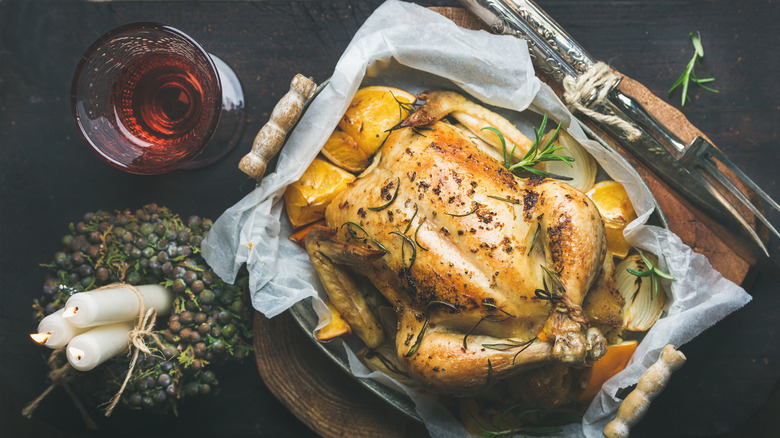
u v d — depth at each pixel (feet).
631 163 2.27
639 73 2.40
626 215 2.12
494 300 1.88
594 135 2.07
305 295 2.10
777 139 2.39
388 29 2.12
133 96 2.19
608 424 1.99
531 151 2.05
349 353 2.12
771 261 2.15
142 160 2.15
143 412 2.35
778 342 2.34
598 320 2.00
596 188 2.13
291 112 2.02
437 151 1.97
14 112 2.41
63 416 2.35
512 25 2.16
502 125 2.11
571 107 2.16
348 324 2.09
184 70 2.21
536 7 2.17
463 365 1.90
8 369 2.37
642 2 2.40
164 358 2.09
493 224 1.89
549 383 1.99
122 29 2.05
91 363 1.93
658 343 2.05
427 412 2.10
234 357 2.21
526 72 2.10
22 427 2.34
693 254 2.06
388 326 2.13
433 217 1.92
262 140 2.03
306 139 2.10
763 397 2.33
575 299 1.85
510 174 1.99
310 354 2.26
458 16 2.24
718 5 2.40
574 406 2.15
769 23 2.41
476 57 2.10
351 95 2.11
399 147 2.02
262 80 2.39
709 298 2.07
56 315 1.97
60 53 2.40
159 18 2.39
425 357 1.94
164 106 2.23
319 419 2.25
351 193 2.02
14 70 2.40
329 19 2.39
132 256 2.15
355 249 1.96
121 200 2.40
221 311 2.15
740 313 2.35
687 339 2.05
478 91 2.13
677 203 2.23
